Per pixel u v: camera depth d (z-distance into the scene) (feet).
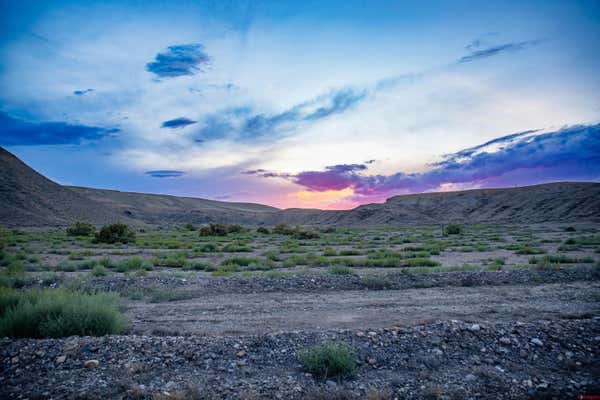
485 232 211.20
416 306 33.17
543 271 48.70
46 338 22.90
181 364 19.63
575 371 19.45
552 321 25.50
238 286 42.57
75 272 59.26
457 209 482.69
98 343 21.16
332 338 22.40
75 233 173.58
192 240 158.81
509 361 20.47
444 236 177.68
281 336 22.77
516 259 76.23
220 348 21.21
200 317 29.84
